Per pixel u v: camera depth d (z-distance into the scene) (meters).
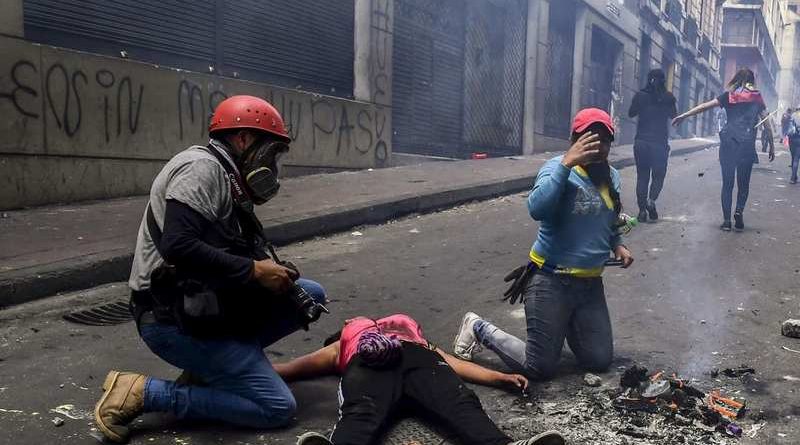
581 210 3.34
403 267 5.93
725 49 44.41
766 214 8.89
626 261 3.58
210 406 2.82
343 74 11.29
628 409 3.12
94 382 3.40
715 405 3.15
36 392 3.25
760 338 4.15
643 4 23.81
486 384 3.40
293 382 3.47
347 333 3.34
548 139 17.88
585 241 3.38
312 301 2.89
